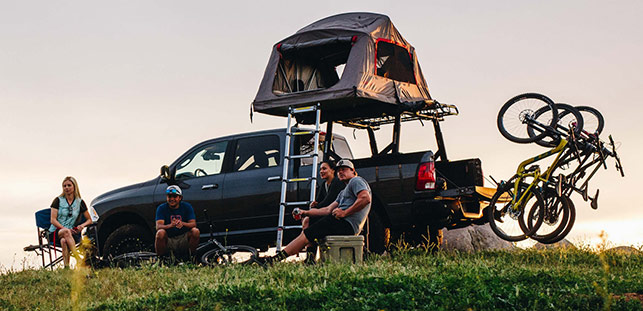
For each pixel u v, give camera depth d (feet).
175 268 29.86
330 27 36.19
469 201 33.96
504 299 18.22
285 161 33.35
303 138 35.22
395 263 27.50
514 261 31.45
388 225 32.12
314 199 32.01
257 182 34.30
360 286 20.42
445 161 34.60
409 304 17.78
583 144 33.40
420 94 37.73
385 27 36.27
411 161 31.63
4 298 24.88
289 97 35.29
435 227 32.22
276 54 37.14
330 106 35.81
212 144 36.35
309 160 34.65
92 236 36.65
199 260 34.68
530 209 33.94
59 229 35.14
